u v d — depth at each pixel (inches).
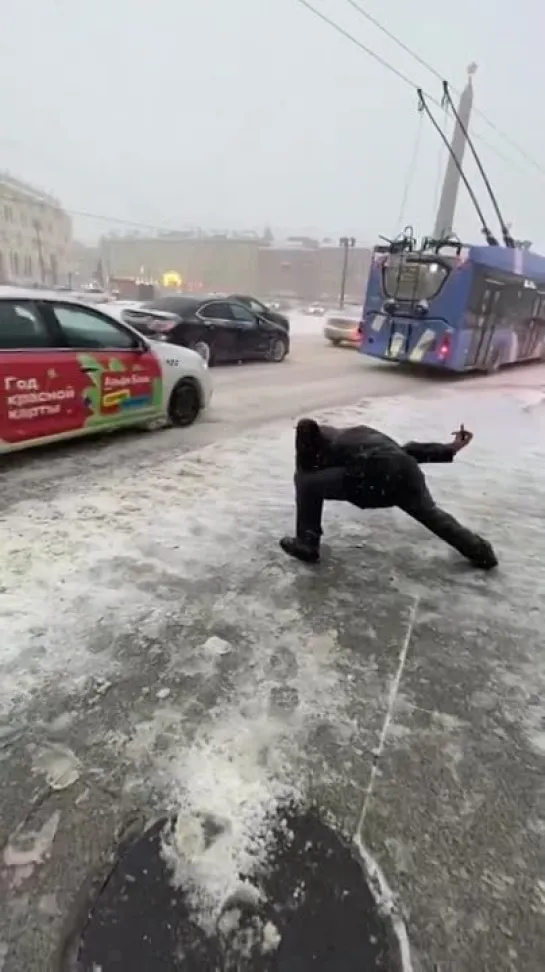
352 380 488.7
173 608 125.5
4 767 84.9
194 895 69.8
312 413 328.5
